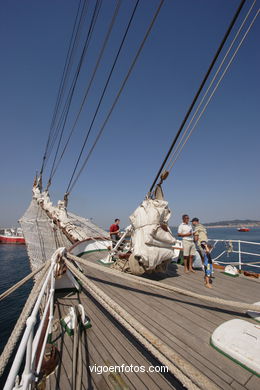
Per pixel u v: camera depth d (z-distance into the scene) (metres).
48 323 2.83
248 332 2.45
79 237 7.73
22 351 1.33
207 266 4.58
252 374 2.08
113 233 8.29
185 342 2.58
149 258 4.32
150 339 2.01
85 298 3.98
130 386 2.10
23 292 14.75
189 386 1.64
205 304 3.61
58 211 10.21
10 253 33.53
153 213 4.44
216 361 2.26
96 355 2.52
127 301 3.72
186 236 5.70
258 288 4.47
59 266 3.87
